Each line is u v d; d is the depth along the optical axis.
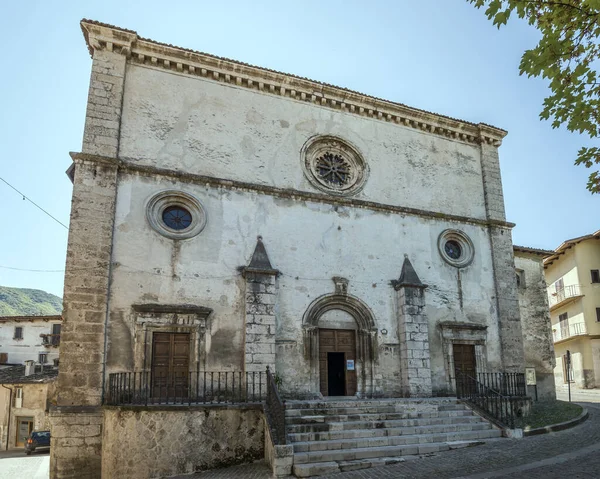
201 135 19.36
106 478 13.78
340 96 22.36
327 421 14.95
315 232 20.17
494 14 7.21
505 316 22.83
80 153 17.09
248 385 16.95
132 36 18.77
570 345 41.34
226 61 20.16
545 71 7.53
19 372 41.25
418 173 23.36
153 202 17.77
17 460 28.53
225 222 18.66
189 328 16.95
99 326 15.80
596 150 8.21
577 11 7.12
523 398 19.59
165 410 13.58
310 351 18.72
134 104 18.64
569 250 41.44
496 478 10.48
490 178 24.97
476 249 23.44
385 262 21.16
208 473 13.15
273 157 20.38
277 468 12.22
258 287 18.06
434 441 14.54
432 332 21.14
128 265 16.84
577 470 10.62
